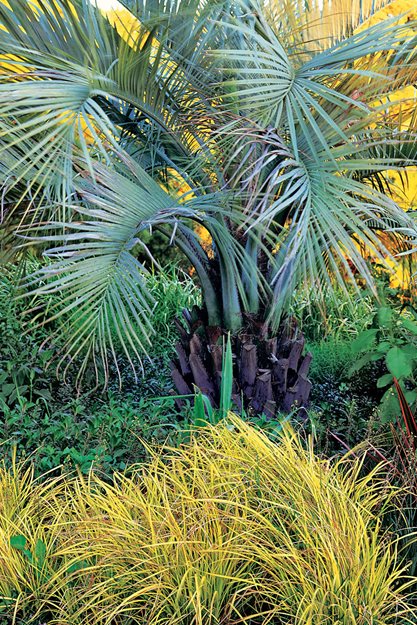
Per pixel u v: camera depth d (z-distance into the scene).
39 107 3.33
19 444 3.80
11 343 5.29
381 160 3.77
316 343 6.25
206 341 4.54
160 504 2.84
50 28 3.95
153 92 4.26
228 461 2.84
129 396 5.08
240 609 2.49
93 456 3.40
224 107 4.36
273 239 4.44
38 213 4.21
